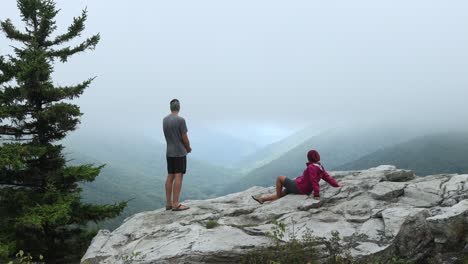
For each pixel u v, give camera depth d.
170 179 10.31
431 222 6.78
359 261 6.53
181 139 9.84
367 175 10.28
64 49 16.69
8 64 15.45
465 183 8.54
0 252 12.05
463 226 6.61
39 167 15.99
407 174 10.26
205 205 10.40
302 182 9.35
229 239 7.40
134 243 8.26
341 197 8.99
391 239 6.86
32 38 16.20
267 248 7.03
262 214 8.75
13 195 14.52
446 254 6.56
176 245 7.47
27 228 14.34
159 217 9.65
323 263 6.77
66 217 13.58
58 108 14.85
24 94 14.58
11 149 13.69
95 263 7.83
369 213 7.96
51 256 15.72
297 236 7.35
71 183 16.14
